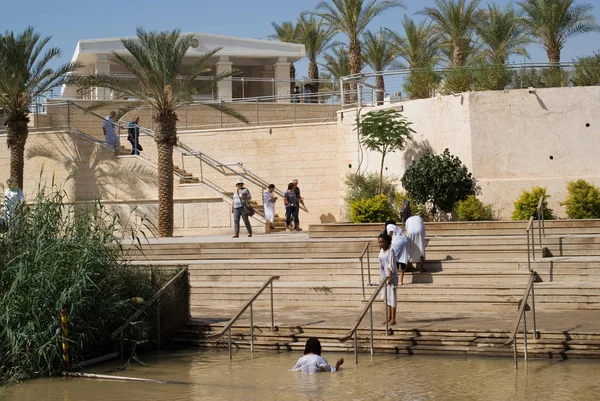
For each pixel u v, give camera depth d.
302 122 32.78
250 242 19.41
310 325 13.88
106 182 28.66
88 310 12.43
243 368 12.14
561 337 12.35
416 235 16.59
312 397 10.34
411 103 25.27
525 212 21.67
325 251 18.86
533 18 30.34
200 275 18.17
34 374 11.72
